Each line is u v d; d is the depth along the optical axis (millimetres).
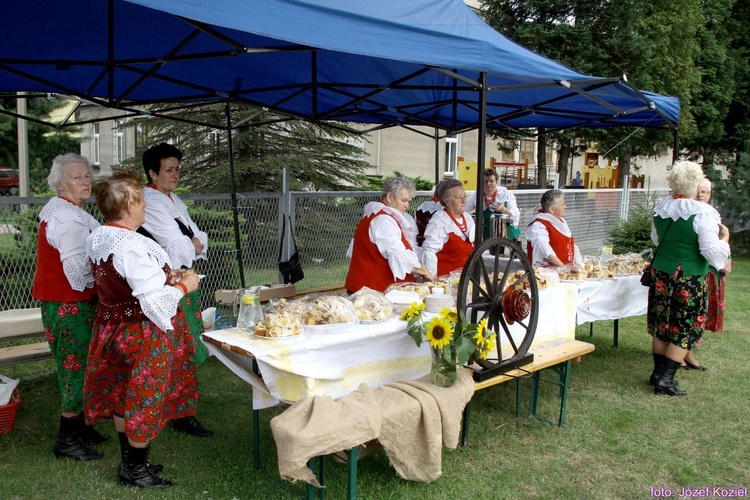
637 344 6027
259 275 5918
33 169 12586
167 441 3596
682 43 12453
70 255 2990
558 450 3670
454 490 3135
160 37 3889
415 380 3227
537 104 6012
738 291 8766
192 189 10680
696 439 3877
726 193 13008
